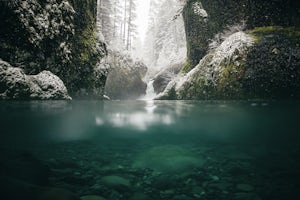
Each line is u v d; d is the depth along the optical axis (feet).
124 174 9.27
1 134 13.07
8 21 28.48
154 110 23.21
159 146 12.71
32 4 31.37
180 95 49.32
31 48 30.83
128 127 16.14
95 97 43.37
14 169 8.46
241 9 49.90
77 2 42.11
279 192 7.70
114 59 92.38
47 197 6.59
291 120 17.43
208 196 7.66
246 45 39.47
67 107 22.89
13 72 26.25
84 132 14.90
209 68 44.32
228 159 10.80
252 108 22.91
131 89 91.40
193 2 63.72
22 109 19.20
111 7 162.50
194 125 16.75
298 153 11.40
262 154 11.39
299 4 40.70
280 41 37.19
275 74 33.99
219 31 54.80
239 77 37.37
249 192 7.80
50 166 9.43
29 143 12.15
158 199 7.48
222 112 21.04
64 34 36.52
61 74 36.27
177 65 94.53
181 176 9.16
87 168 9.64
